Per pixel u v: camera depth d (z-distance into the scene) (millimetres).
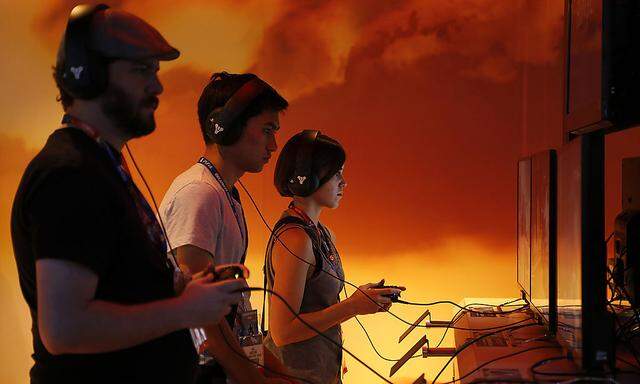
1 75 3934
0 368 3953
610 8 1648
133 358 1294
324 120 3771
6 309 3953
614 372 1551
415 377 3758
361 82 3746
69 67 1251
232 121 1839
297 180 2254
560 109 3594
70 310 1129
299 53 3773
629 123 1764
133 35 1268
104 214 1197
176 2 3834
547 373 1595
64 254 1132
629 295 2053
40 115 3934
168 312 1217
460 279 3740
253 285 3846
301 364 2174
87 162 1215
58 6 3900
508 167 3682
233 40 3818
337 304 2178
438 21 3689
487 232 3715
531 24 3617
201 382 1695
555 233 1838
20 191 1207
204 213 1766
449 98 3705
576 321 1533
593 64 1770
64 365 1250
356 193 3773
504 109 3672
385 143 3746
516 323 2334
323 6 3750
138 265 1289
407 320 3766
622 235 2115
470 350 1910
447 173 3723
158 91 1323
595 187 1456
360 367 3803
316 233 2266
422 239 3752
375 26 3729
